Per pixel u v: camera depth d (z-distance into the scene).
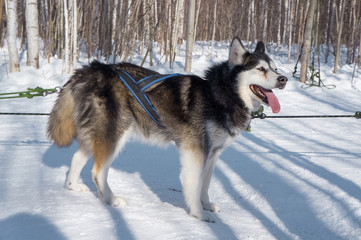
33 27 12.28
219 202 3.85
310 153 5.54
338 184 3.98
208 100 3.43
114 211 3.09
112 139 3.43
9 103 8.40
